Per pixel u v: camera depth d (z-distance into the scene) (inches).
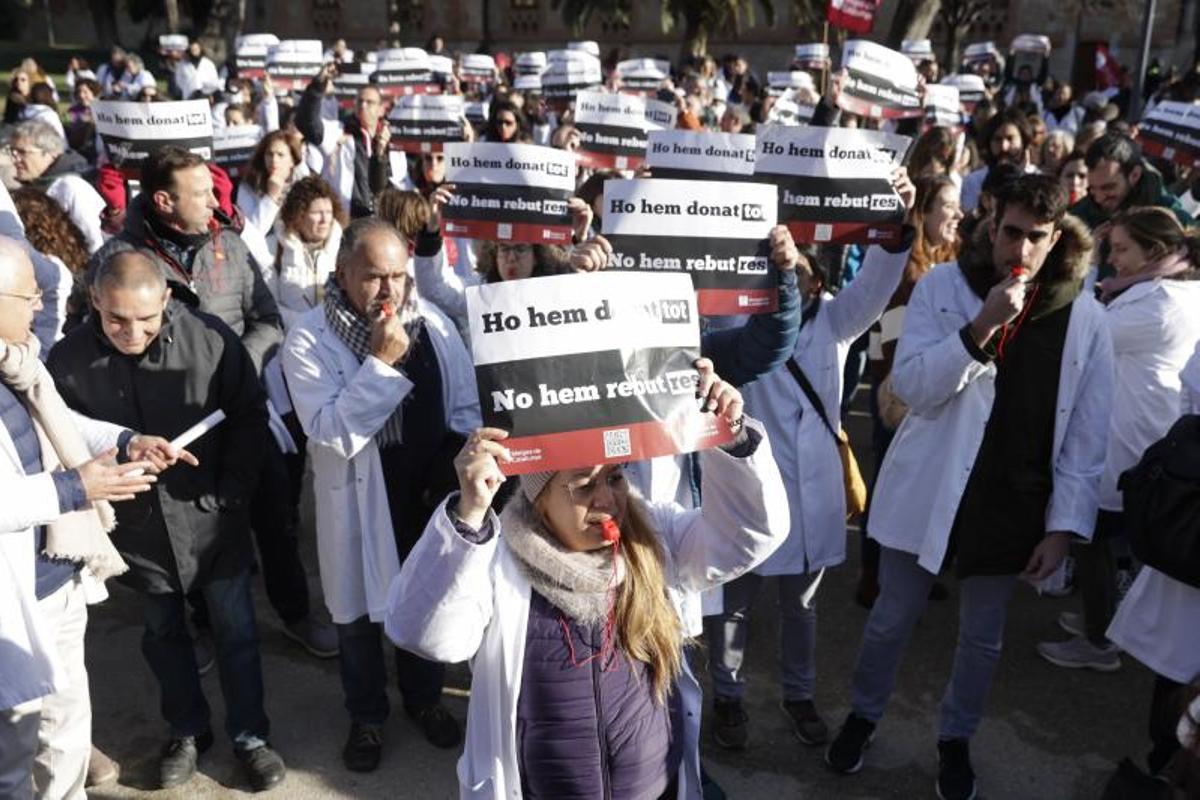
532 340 78.9
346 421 132.8
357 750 151.7
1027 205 119.2
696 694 93.4
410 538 148.6
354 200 307.9
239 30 1043.9
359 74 457.4
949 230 189.0
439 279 183.0
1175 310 160.2
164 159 160.4
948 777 142.5
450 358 151.3
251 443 141.2
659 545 90.6
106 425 127.0
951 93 345.1
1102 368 128.7
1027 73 682.2
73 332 136.5
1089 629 175.3
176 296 146.7
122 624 194.4
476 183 175.5
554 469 79.4
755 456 84.8
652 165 151.6
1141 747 157.9
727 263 120.8
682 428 81.6
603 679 86.2
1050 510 129.1
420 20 1371.8
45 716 124.5
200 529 137.6
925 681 174.7
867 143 135.5
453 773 151.7
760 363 126.9
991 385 128.0
